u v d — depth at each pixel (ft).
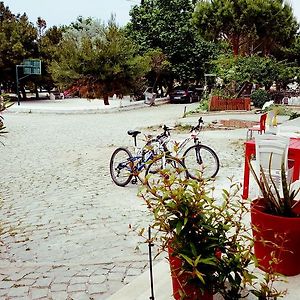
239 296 7.35
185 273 6.97
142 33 91.20
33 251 13.56
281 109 46.60
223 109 63.00
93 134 42.09
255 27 71.51
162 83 96.94
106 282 11.28
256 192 17.40
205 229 7.04
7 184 22.72
